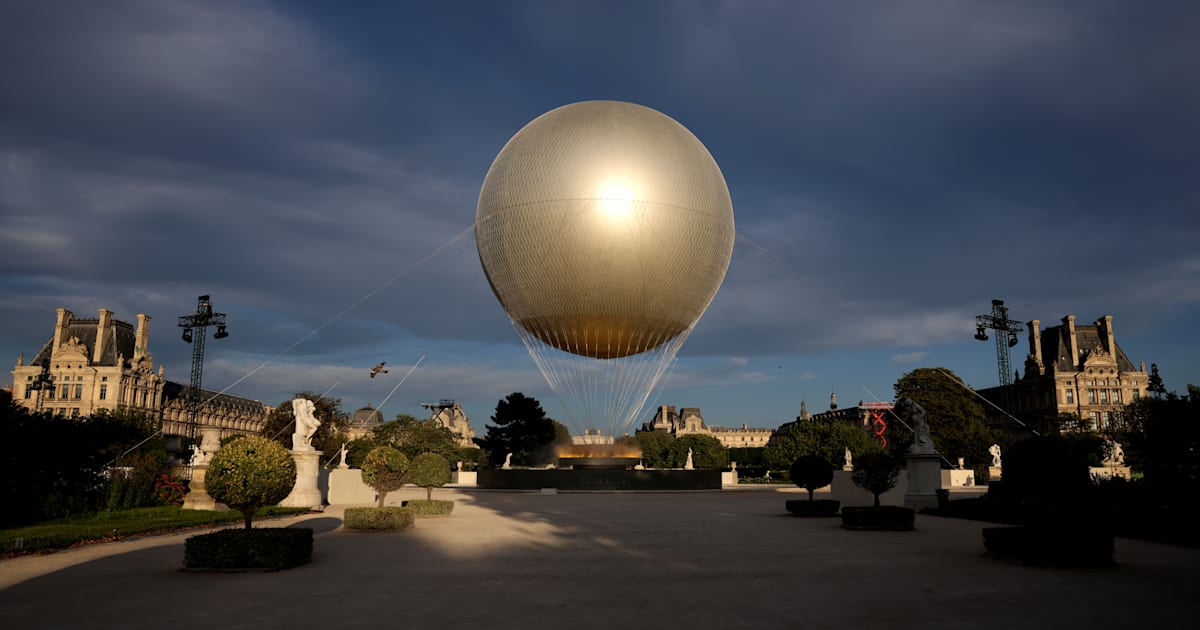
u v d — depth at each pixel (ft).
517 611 45.11
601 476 214.28
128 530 85.35
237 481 65.31
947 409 340.80
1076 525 69.21
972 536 90.27
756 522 110.73
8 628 40.91
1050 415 520.83
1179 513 82.99
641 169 150.30
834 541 84.69
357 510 95.09
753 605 47.21
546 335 173.47
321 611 44.98
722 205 162.09
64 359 517.96
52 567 62.85
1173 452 118.52
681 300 164.14
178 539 84.58
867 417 393.29
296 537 63.52
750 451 541.34
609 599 48.98
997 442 339.57
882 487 105.19
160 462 137.39
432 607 46.21
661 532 94.63
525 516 120.78
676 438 504.43
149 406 549.54
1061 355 529.86
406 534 91.30
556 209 150.30
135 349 545.85
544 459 376.48
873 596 50.34
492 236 160.97
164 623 41.91
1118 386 517.14
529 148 155.43
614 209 148.77
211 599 48.73
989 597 50.01
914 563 66.33
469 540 84.53
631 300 158.10
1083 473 76.69
